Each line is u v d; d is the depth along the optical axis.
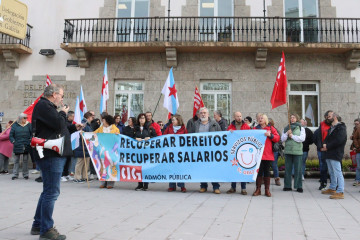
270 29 11.66
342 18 11.56
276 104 7.06
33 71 12.66
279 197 6.38
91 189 7.21
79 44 11.80
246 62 11.98
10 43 12.56
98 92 12.34
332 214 4.84
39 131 3.52
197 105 8.71
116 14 12.82
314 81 12.02
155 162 7.00
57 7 12.91
